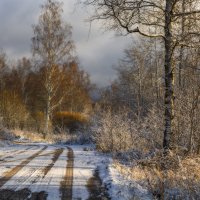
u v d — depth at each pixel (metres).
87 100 61.69
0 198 7.09
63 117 47.22
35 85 52.44
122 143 17.16
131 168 11.28
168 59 11.78
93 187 8.31
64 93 43.06
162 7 11.70
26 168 10.77
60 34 37.97
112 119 19.47
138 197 7.32
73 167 11.34
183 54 12.23
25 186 8.20
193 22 11.12
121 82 44.91
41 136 36.12
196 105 12.43
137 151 14.56
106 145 17.62
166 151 11.77
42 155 14.85
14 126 37.06
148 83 35.31
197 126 12.82
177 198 7.39
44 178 9.20
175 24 11.56
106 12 11.30
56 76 38.38
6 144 22.67
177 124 13.27
